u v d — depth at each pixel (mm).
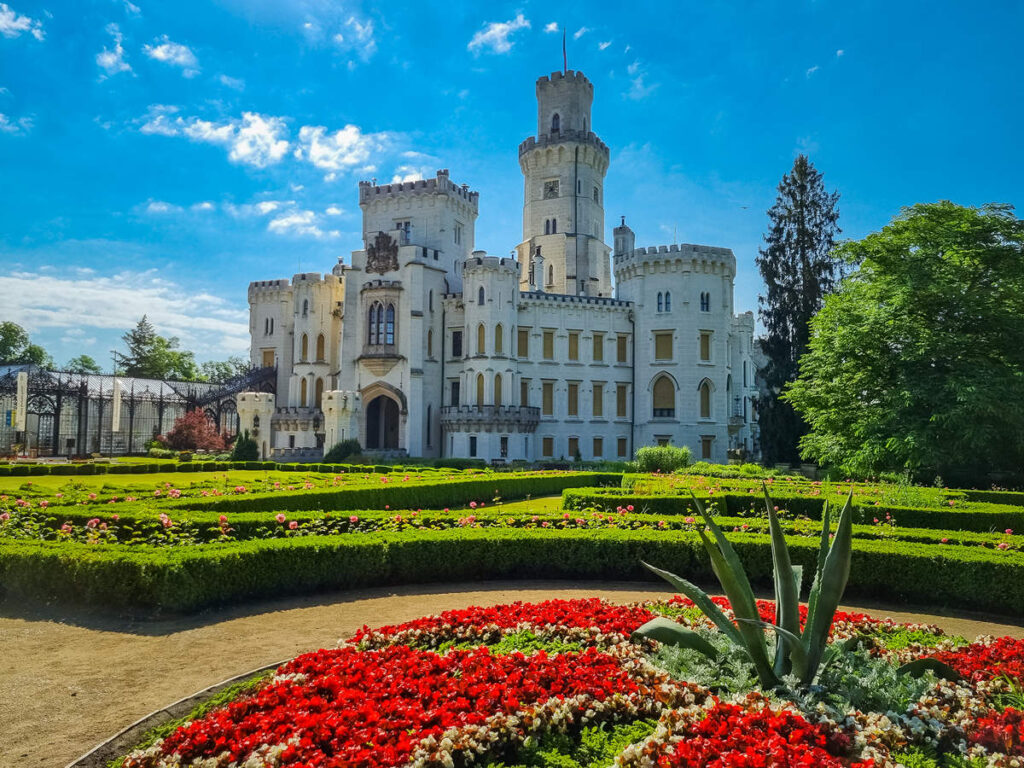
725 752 6164
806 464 52562
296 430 68375
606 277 81188
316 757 6020
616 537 16656
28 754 7293
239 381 76312
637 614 10797
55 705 8664
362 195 72125
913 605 14852
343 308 67688
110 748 7285
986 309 33312
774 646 8930
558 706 7266
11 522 16859
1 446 63750
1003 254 35031
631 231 74438
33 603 13508
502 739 6750
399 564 15828
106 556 13203
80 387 66000
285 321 79125
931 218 36531
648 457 46625
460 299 66562
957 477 34906
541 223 78875
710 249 66875
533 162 79625
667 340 67125
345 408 56969
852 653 8586
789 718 6645
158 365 111750
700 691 7742
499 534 16828
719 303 67188
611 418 67750
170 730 7676
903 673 8117
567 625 10266
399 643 9891
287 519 17578
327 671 8438
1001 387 31031
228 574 13625
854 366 36969
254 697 7805
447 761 6191
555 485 35594
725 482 29328
